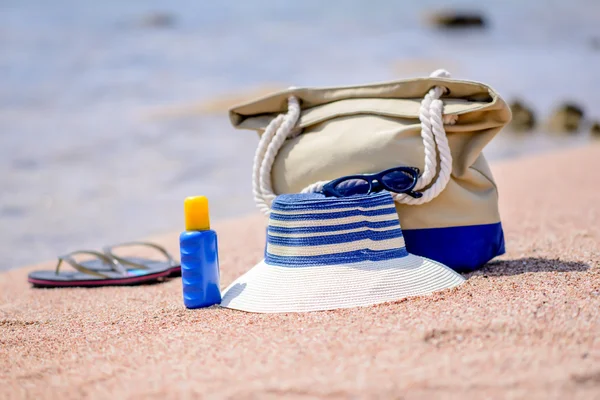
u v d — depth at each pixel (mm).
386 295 1981
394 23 14422
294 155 2172
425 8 16516
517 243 2482
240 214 3934
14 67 9266
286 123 2186
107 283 2451
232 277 2424
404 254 2062
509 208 2992
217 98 7727
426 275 2035
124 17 13938
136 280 2449
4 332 2059
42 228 3805
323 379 1715
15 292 2477
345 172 2125
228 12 15148
